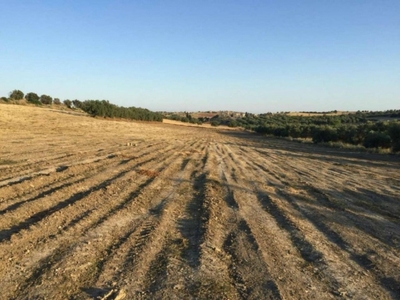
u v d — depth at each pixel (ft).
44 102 334.65
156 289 16.28
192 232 25.41
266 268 19.61
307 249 23.41
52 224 24.35
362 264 21.54
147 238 23.21
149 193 36.86
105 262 18.88
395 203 40.81
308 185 49.24
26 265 17.88
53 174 41.19
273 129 270.87
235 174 55.83
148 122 331.36
